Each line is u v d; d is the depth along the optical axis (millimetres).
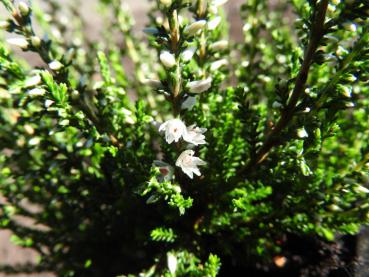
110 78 68
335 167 73
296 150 57
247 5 87
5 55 56
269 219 70
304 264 74
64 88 53
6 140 81
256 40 84
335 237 76
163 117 88
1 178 86
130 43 103
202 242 74
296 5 71
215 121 71
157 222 78
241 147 72
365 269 69
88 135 60
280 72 89
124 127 68
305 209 67
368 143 61
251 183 71
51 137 73
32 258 110
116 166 69
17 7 53
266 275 74
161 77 93
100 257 87
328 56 51
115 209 77
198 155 68
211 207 73
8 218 84
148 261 85
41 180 79
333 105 53
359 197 72
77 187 76
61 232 84
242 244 77
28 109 74
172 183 59
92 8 142
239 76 88
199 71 65
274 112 67
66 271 84
